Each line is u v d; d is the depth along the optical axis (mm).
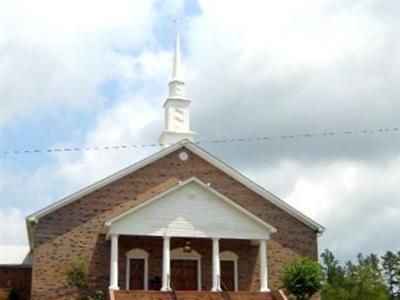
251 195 41219
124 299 34219
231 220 37625
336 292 71562
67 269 37406
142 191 39719
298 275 36250
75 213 38438
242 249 40188
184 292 35125
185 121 45125
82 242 38031
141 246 38781
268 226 37781
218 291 35969
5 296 41156
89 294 37219
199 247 39562
